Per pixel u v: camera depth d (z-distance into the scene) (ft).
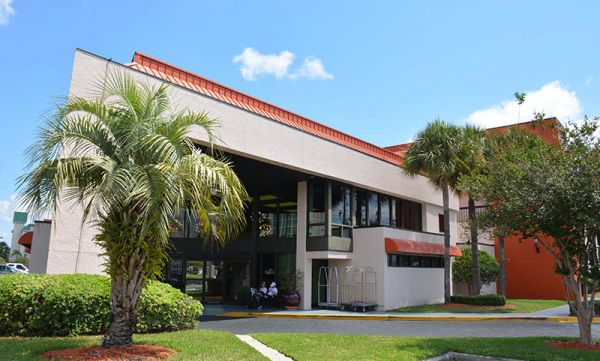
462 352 31.89
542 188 35.17
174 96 45.19
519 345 34.19
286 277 68.49
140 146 26.13
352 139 74.18
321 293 71.31
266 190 74.69
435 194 89.30
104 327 32.76
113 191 23.75
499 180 38.27
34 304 30.83
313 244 66.33
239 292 69.92
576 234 35.17
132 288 26.76
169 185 23.95
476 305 72.02
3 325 30.55
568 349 32.91
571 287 36.35
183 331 36.29
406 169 74.69
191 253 71.20
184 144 28.53
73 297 31.78
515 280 100.22
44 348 26.11
